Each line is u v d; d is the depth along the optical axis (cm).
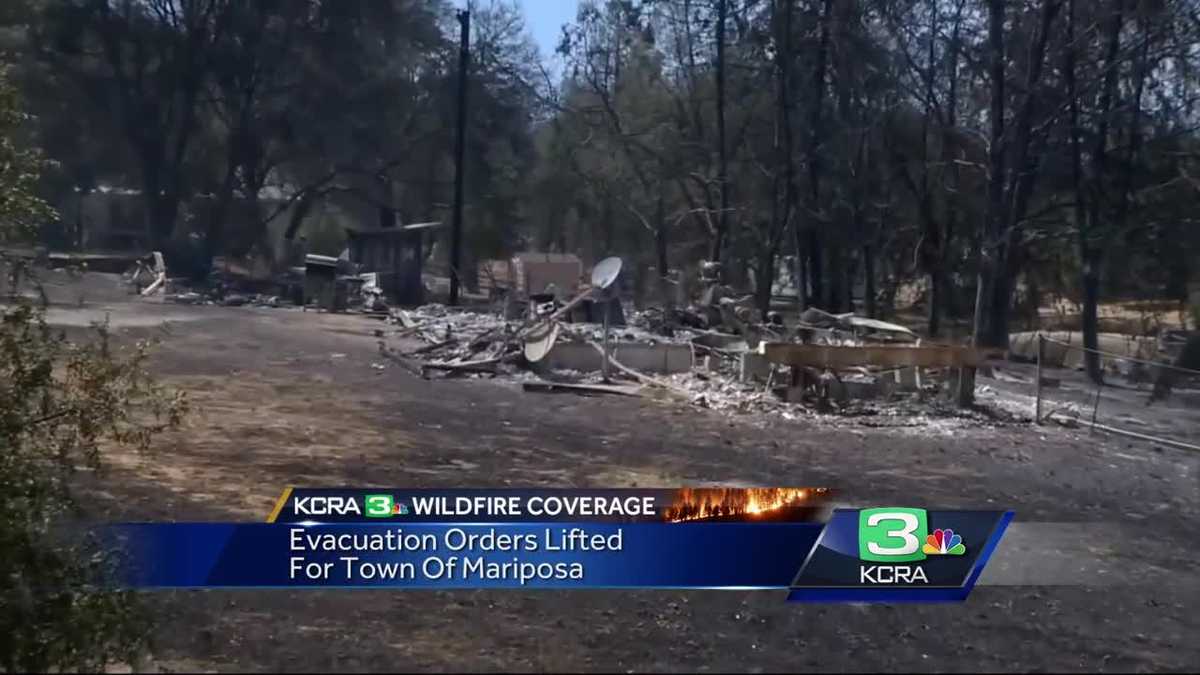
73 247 5300
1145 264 3819
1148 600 981
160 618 804
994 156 3300
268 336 2933
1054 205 3769
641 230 5931
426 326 3231
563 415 1903
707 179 4825
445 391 2112
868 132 4422
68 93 5388
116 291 4147
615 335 2780
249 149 5822
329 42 5809
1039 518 1305
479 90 6322
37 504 761
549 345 2411
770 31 4356
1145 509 1397
